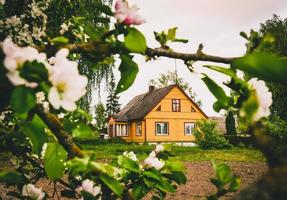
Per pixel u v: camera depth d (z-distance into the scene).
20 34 3.40
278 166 0.75
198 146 39.62
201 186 11.98
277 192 0.71
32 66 1.25
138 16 1.64
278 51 1.58
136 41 1.67
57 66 1.27
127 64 1.81
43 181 10.41
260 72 1.12
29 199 2.15
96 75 21.36
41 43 3.49
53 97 1.25
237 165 19.94
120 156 2.43
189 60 1.67
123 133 55.41
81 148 1.87
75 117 2.74
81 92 1.28
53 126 1.52
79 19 3.03
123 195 1.81
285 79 1.11
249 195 0.75
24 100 1.26
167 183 2.29
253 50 1.58
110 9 1.68
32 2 4.01
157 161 2.34
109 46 1.70
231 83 1.55
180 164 2.35
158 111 50.44
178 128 50.81
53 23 3.62
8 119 2.35
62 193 2.27
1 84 1.36
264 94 1.47
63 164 1.75
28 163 2.65
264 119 1.43
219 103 1.62
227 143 38.00
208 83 1.62
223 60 1.63
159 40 1.73
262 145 0.90
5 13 4.01
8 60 1.26
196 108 51.41
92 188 1.78
